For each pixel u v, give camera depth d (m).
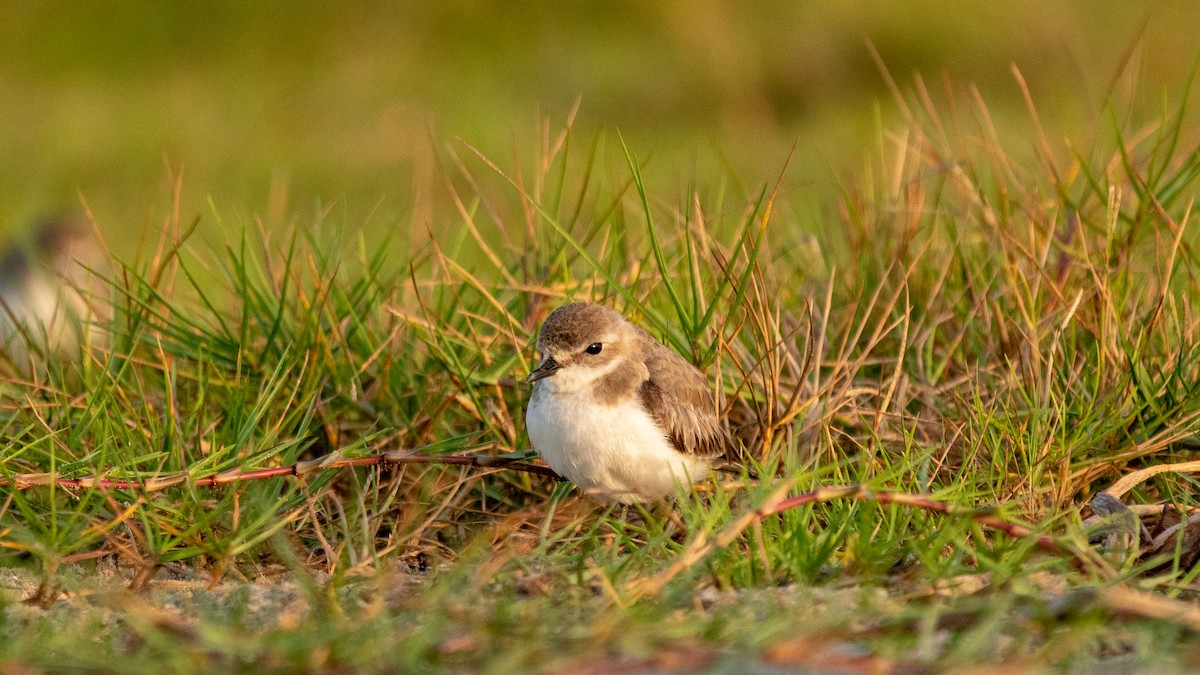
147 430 9.73
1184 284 11.07
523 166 22.67
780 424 9.45
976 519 7.40
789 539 7.65
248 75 29.53
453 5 30.56
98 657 6.33
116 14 30.94
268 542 8.62
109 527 8.12
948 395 10.15
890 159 16.12
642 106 27.34
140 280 10.97
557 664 5.97
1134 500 9.02
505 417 10.22
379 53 29.84
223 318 11.75
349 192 22.67
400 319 11.04
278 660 6.21
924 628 6.14
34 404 9.52
